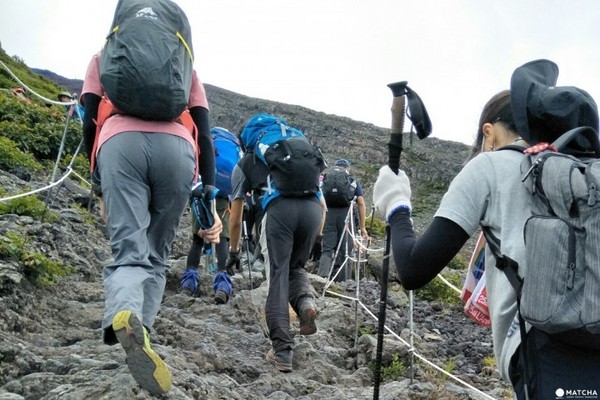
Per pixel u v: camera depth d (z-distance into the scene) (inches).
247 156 246.8
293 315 289.9
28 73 1449.3
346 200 481.1
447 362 290.2
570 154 103.7
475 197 102.7
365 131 2719.0
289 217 232.5
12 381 161.2
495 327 102.3
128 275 154.7
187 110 180.9
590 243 90.5
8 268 221.9
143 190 166.4
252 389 207.8
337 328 299.6
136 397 149.7
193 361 209.8
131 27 165.8
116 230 161.8
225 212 312.2
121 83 162.2
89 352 187.6
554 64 114.3
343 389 222.2
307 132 2731.3
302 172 232.1
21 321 205.8
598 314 87.7
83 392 150.3
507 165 103.7
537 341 94.3
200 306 287.6
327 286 366.9
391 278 463.5
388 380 249.1
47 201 372.5
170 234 174.4
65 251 297.1
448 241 101.1
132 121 167.3
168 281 326.3
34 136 590.9
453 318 378.9
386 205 111.7
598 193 92.0
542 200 96.8
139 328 145.4
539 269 92.0
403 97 116.0
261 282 355.6
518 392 97.7
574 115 104.9
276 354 228.5
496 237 101.9
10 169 490.6
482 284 136.7
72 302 237.6
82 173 578.6
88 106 175.0
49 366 172.6
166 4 173.9
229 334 257.8
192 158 172.7
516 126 108.3
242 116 2967.5
